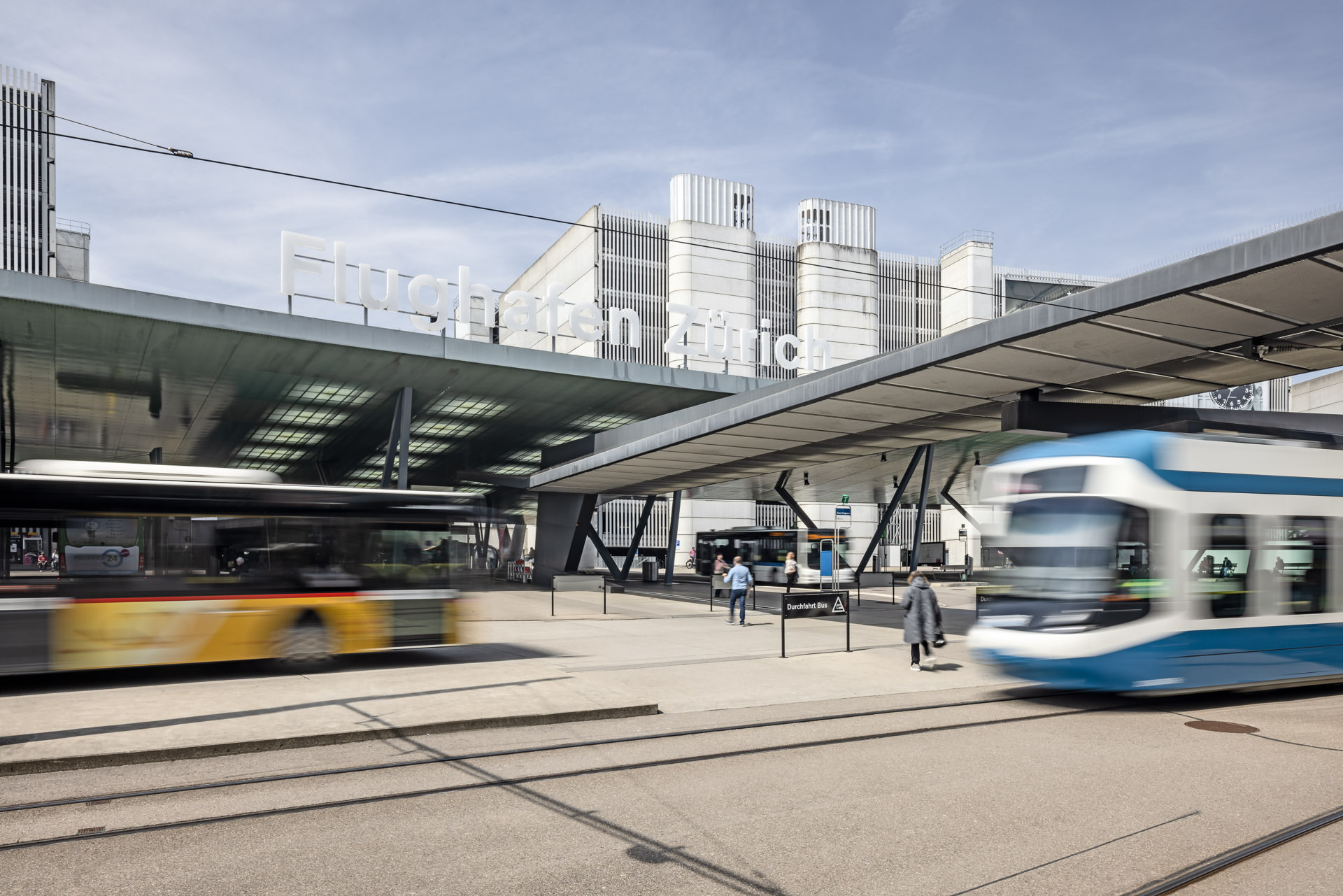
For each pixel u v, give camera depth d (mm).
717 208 62812
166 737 8086
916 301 69750
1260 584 10898
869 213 68188
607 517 57844
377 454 45531
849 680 12484
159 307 25062
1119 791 6734
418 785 6934
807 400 18047
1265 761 7730
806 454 25359
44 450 46000
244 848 5477
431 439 41906
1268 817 6082
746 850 5414
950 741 8562
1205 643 10398
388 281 31312
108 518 11414
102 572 11305
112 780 7070
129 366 29328
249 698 9992
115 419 37469
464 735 8734
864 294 65688
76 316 24719
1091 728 9234
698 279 60625
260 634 12094
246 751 7977
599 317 34938
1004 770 7398
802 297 64812
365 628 12812
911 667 13672
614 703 9914
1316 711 10344
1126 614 10109
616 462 27547
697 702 10789
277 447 44125
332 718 8961
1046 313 12734
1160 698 11109
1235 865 5184
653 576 39875
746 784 6953
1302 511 11352
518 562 38844
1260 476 11125
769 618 22562
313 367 30016
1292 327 12617
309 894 4738
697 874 5012
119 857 5324
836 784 6949
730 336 40438
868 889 4773
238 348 27859
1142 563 10250
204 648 11742
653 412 38938
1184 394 17719
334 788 6852
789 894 4711
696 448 24609
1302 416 16828
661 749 8188
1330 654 11219
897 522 66812
